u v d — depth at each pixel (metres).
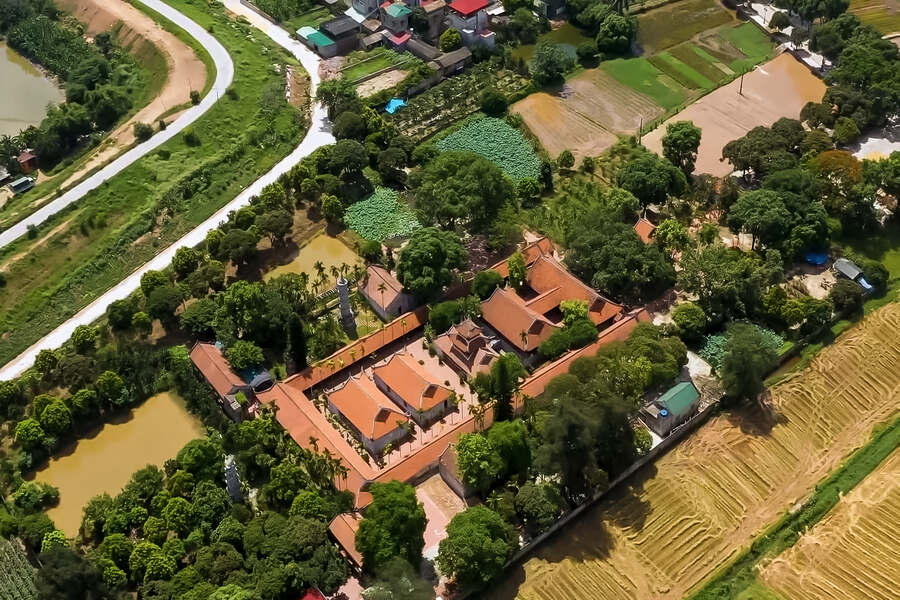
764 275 138.75
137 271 150.38
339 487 112.81
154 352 132.12
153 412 126.50
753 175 168.75
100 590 98.94
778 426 124.06
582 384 117.31
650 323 131.12
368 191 167.62
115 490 116.25
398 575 97.19
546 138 182.88
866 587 104.81
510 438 112.81
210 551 102.75
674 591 105.25
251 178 170.88
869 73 181.88
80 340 131.88
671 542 110.19
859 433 123.81
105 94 195.50
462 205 144.62
